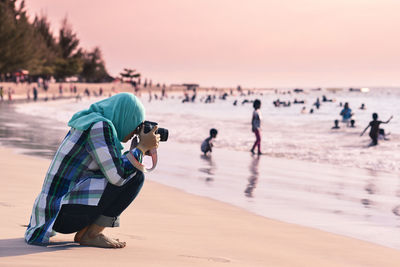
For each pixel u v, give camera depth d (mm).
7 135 16531
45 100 64312
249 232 4734
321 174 10820
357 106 67000
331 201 7293
